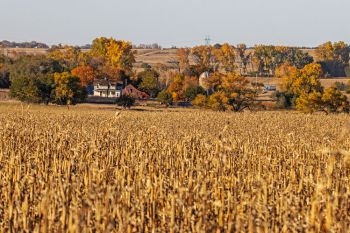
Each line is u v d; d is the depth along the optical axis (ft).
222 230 61.82
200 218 60.18
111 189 64.28
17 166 82.48
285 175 86.17
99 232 57.52
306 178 74.90
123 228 58.18
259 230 58.65
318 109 476.13
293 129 218.59
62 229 58.34
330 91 473.67
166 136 143.64
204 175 78.69
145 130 166.71
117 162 89.81
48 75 522.06
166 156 98.27
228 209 63.21
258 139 144.97
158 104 564.71
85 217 59.26
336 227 58.59
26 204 63.05
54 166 82.07
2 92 567.59
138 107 520.01
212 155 94.48
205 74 647.15
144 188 72.49
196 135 145.07
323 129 221.05
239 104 511.81
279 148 120.26
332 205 60.70
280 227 62.49
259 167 90.94
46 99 511.81
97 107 483.92
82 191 70.49
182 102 579.48
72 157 88.58
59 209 60.95
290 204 65.77
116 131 133.39
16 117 216.54
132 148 107.86
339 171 83.41
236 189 73.51
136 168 83.35
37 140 119.55
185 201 64.80
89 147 102.94
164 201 67.21
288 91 556.92
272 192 72.59
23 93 511.40
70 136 128.57
